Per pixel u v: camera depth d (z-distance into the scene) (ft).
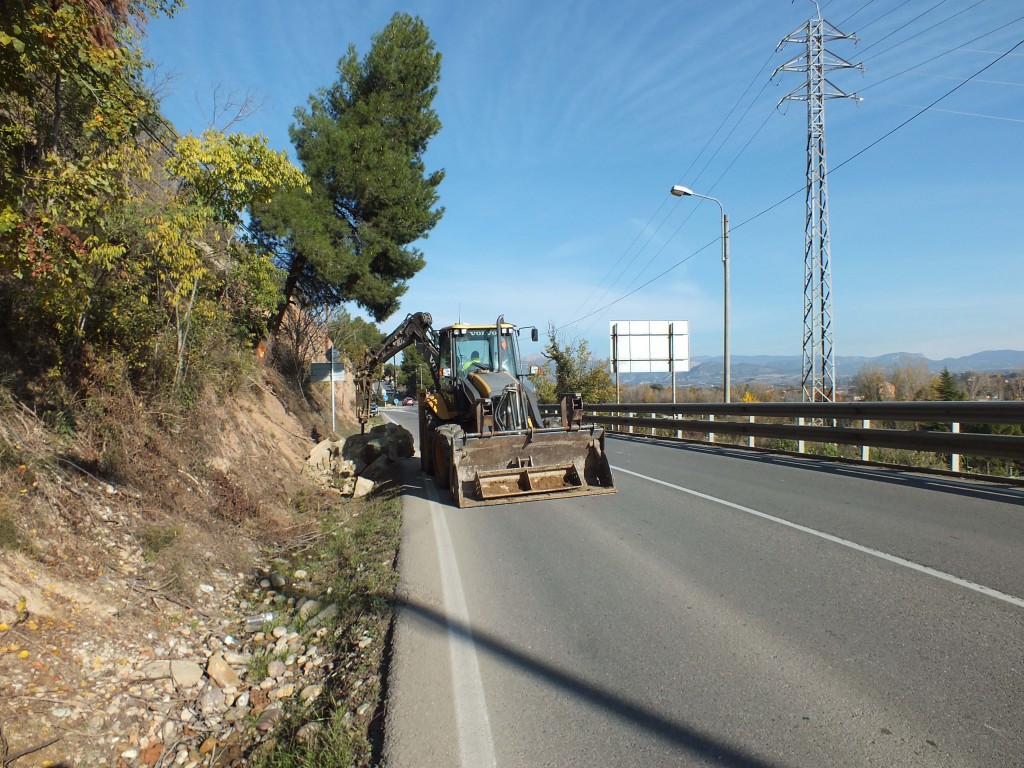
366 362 61.93
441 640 15.98
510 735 11.69
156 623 16.85
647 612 17.07
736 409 55.01
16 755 10.80
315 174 65.46
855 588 17.84
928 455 42.42
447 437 34.86
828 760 10.32
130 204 25.16
